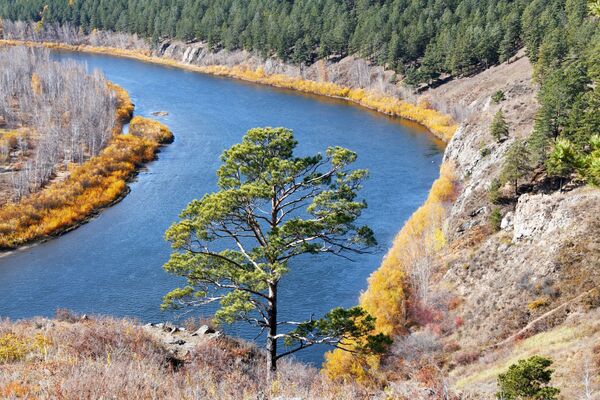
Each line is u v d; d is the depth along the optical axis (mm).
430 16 144375
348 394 17344
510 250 48688
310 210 23062
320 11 166125
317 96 139875
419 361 38531
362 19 151875
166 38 194375
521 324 39375
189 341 27906
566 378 26766
